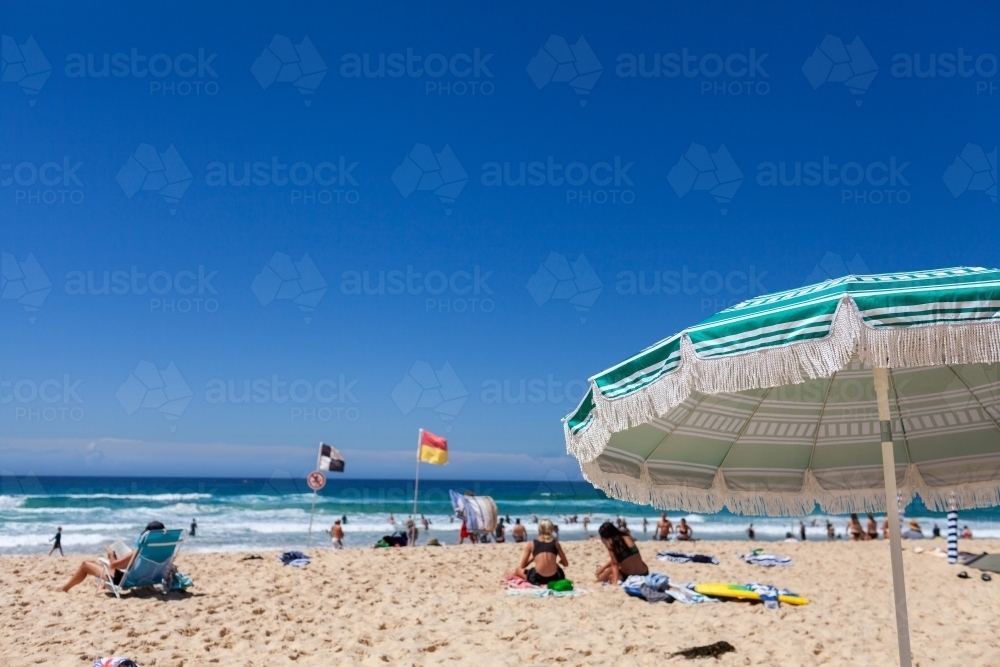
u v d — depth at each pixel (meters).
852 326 2.66
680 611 8.25
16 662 5.94
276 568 11.98
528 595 9.30
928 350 2.60
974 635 7.41
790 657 6.36
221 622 7.59
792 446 4.45
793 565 13.92
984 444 4.17
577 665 6.04
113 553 9.38
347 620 7.83
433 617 7.93
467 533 24.52
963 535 30.48
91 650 6.33
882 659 6.39
